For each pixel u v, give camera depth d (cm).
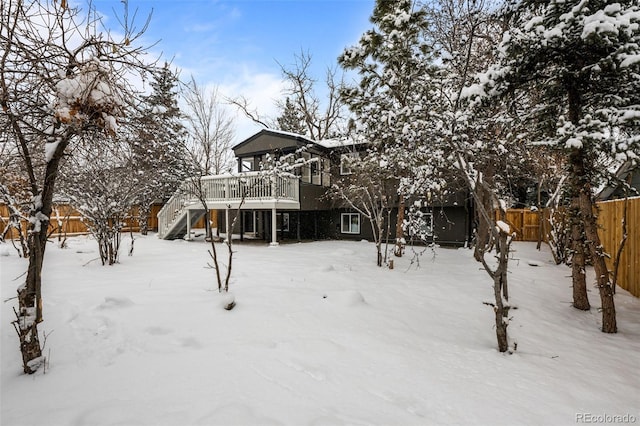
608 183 518
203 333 364
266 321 404
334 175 1390
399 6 841
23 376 274
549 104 504
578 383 286
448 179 914
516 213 1337
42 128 274
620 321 475
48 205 293
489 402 251
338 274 669
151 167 474
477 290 602
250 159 1611
